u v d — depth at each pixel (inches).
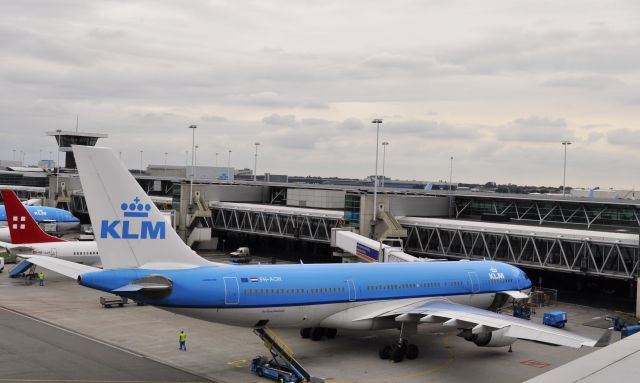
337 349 1945.1
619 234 2773.1
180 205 4330.7
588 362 791.7
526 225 3400.6
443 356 1911.9
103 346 1908.2
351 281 1900.8
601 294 3164.4
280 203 4776.1
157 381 1582.2
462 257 3193.9
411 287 2036.2
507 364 1838.1
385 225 3277.6
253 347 1946.4
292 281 1776.6
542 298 2802.7
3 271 3373.5
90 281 1496.1
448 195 3860.7
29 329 2092.8
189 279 1605.6
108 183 1537.9
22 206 3058.6
